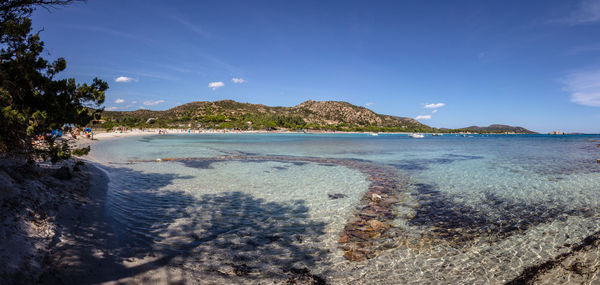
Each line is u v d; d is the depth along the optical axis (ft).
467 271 17.31
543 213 29.09
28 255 13.39
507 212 29.40
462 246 20.94
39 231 15.99
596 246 20.80
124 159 66.39
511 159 82.69
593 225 25.35
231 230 22.95
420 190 39.81
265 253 19.01
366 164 68.95
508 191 39.32
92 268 14.48
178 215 25.95
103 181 35.32
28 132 19.90
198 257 17.81
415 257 19.06
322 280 15.93
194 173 49.47
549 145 169.99
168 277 14.88
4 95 19.47
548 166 65.82
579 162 73.56
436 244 21.21
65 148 24.71
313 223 25.31
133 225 22.27
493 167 64.39
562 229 24.41
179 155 80.79
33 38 24.20
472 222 26.18
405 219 26.86
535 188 41.34
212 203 30.73
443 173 55.36
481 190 39.93
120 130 271.69
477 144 185.98
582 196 36.27
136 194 32.58
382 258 18.83
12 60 21.57
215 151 96.58
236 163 65.36
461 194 37.45
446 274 16.94
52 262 13.97
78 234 17.84
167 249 18.44
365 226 24.77
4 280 11.19
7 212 15.53
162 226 22.76
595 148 133.90
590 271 17.26
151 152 86.79
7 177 19.70
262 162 68.33
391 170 59.11
